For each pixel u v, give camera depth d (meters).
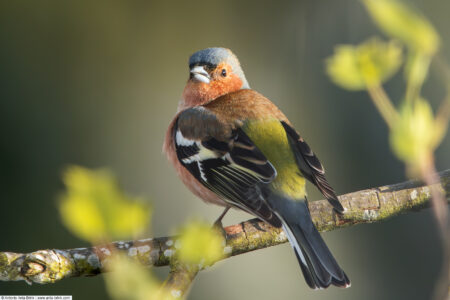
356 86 1.98
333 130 3.27
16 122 3.28
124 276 1.77
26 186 3.26
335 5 3.29
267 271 3.26
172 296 2.71
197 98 3.13
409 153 1.90
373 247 3.24
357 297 3.24
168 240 3.01
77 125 3.31
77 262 2.99
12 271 2.98
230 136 3.08
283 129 3.09
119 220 1.58
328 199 3.04
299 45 3.31
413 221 3.24
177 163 3.11
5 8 3.31
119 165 3.31
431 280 3.23
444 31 3.23
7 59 3.30
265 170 3.06
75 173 1.60
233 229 3.04
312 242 3.04
